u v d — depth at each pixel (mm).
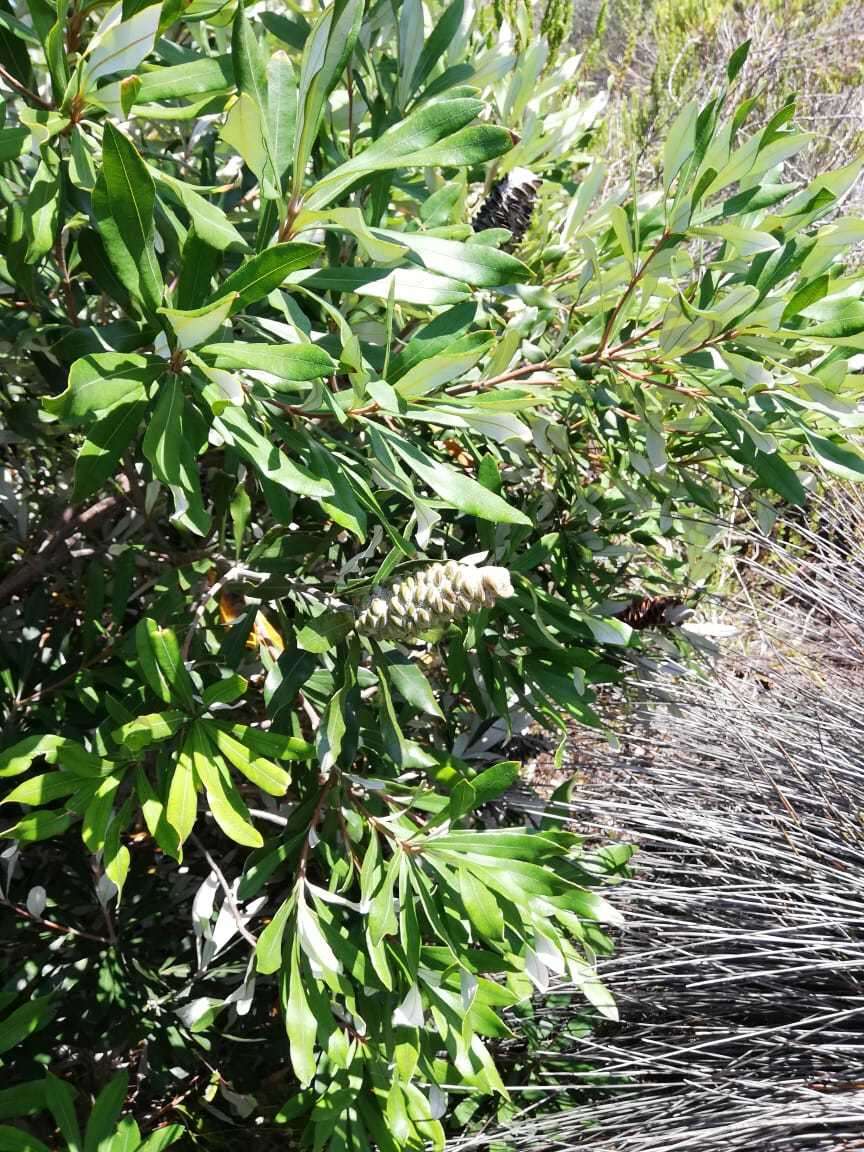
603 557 1719
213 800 1041
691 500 1562
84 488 859
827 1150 1790
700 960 1977
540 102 1828
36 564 1483
